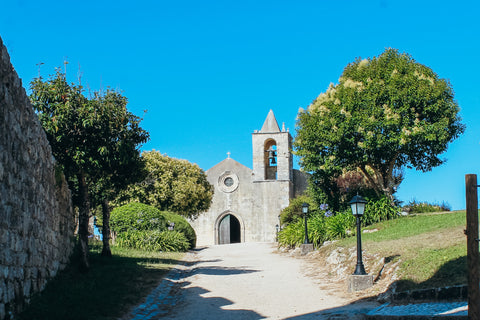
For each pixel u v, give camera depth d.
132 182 15.79
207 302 11.09
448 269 9.58
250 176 49.53
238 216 48.72
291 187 49.53
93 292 10.55
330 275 14.33
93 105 13.37
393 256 12.55
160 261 18.47
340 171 24.27
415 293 9.06
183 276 15.59
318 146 23.53
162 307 10.65
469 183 6.18
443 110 22.44
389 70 23.34
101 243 24.11
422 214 21.39
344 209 24.48
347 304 10.13
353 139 22.59
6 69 7.61
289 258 20.25
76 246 15.02
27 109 8.91
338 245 17.36
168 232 25.80
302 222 23.42
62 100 13.13
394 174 27.02
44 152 10.41
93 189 16.56
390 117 21.83
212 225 49.22
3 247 7.18
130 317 9.27
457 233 13.12
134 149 14.73
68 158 13.14
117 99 14.48
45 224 10.24
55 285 10.35
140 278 13.62
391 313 8.10
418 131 21.45
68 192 13.61
